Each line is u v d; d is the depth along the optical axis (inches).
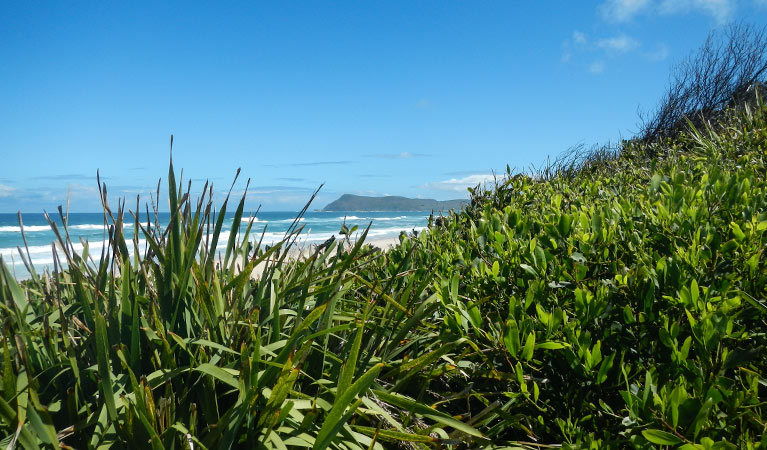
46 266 81.4
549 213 123.1
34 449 47.5
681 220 93.9
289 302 80.0
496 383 79.0
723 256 79.4
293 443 56.3
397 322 84.0
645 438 51.4
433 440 61.1
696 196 108.7
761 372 64.5
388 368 78.4
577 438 59.3
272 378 61.3
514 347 67.1
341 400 52.4
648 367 66.6
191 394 63.0
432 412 65.8
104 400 55.2
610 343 72.1
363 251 122.1
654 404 52.2
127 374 59.6
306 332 72.7
